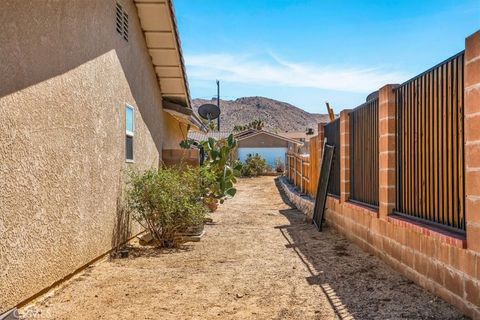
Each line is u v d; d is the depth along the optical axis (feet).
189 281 20.61
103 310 16.57
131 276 21.40
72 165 20.18
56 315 15.94
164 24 32.73
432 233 17.35
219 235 34.09
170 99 42.39
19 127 15.65
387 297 17.58
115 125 26.58
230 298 18.07
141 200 28.50
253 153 150.20
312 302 17.40
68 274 19.99
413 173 20.40
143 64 33.91
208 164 42.24
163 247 28.96
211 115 53.36
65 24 19.30
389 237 22.59
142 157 33.60
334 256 25.68
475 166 14.46
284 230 36.40
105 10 24.59
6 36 14.87
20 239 15.76
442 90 17.52
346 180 31.99
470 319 14.75
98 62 23.50
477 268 14.37
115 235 26.73
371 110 26.84
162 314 16.20
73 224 20.40
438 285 17.16
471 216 14.71
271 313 16.24
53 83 18.19
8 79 14.97
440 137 17.75
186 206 29.19
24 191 16.01
